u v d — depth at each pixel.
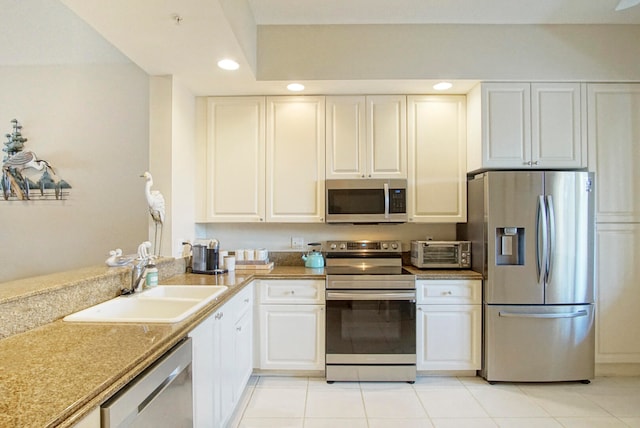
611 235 2.63
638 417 2.14
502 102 2.64
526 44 2.60
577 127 2.65
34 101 2.94
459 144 2.88
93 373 0.93
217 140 2.91
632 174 2.65
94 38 2.62
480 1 2.32
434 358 2.61
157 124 2.49
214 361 1.71
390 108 2.88
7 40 2.64
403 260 3.18
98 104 2.92
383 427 2.04
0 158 2.95
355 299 2.57
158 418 1.12
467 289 2.61
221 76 2.51
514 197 2.53
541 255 2.50
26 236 2.94
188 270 2.72
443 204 2.88
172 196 2.50
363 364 2.58
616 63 2.62
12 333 1.24
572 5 2.38
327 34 2.58
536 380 2.52
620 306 2.63
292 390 2.48
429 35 2.59
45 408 0.75
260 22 2.55
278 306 2.63
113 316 1.67
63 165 2.92
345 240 3.21
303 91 2.82
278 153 2.90
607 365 2.69
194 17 1.77
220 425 1.80
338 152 2.89
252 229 3.22
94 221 2.91
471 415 2.16
